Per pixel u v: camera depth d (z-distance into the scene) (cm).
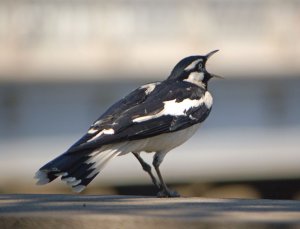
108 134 793
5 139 1788
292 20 1870
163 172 1797
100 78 1811
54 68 1792
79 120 1816
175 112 864
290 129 1877
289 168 1869
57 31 1788
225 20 1844
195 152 1812
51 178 750
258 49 1861
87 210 651
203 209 671
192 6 1828
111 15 1802
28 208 661
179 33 1830
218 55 1845
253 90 1866
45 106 1800
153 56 1823
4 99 1780
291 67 1873
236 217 615
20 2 1761
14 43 1772
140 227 607
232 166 1841
